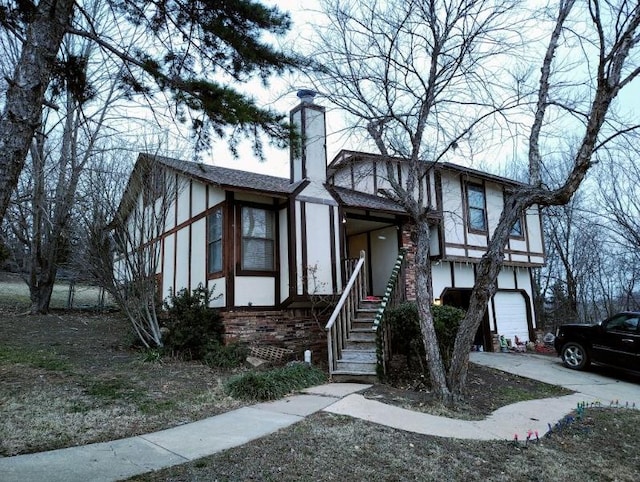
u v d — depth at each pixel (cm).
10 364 730
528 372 1037
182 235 1249
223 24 563
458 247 1425
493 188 1606
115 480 347
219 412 563
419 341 816
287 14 593
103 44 510
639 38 628
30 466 368
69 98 709
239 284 974
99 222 927
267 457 410
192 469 376
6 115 404
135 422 504
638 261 1925
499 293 1619
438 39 723
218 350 873
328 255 1044
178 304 957
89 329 1168
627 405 751
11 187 395
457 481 391
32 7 468
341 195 1201
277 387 662
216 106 543
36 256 1374
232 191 978
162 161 986
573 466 453
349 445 450
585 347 1099
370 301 1041
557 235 2188
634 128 676
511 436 526
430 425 535
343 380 771
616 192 1845
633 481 436
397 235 1316
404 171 1384
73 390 611
